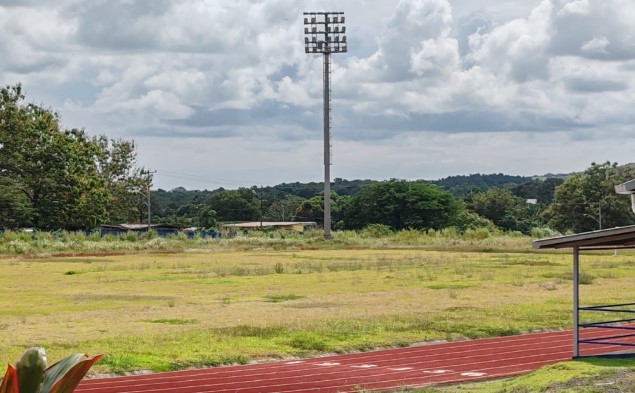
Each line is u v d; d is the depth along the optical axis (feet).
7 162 332.80
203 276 171.53
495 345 81.82
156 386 61.21
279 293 138.00
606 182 402.11
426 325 92.73
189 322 99.71
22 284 154.71
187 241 291.99
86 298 130.41
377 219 453.58
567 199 410.93
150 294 136.87
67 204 339.98
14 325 96.32
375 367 69.97
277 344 80.28
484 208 528.63
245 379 64.54
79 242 270.46
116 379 63.98
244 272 178.91
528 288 143.23
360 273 177.99
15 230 318.86
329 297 130.82
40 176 336.49
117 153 469.16
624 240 56.49
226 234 330.95
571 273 173.68
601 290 137.39
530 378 53.67
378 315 104.06
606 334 87.86
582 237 56.75
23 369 13.42
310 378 65.05
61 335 87.20
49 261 222.69
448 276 168.55
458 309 109.70
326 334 85.92
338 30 308.81
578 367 54.08
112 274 177.06
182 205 637.71
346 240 310.04
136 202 481.46
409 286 148.56
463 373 66.54
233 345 78.95
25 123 337.31
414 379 64.13
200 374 66.80
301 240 305.73
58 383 13.38
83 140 355.97
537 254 254.06
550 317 100.22
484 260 221.66
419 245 301.22
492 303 119.14
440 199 451.12
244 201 556.51
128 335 86.94
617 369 53.06
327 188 317.83
